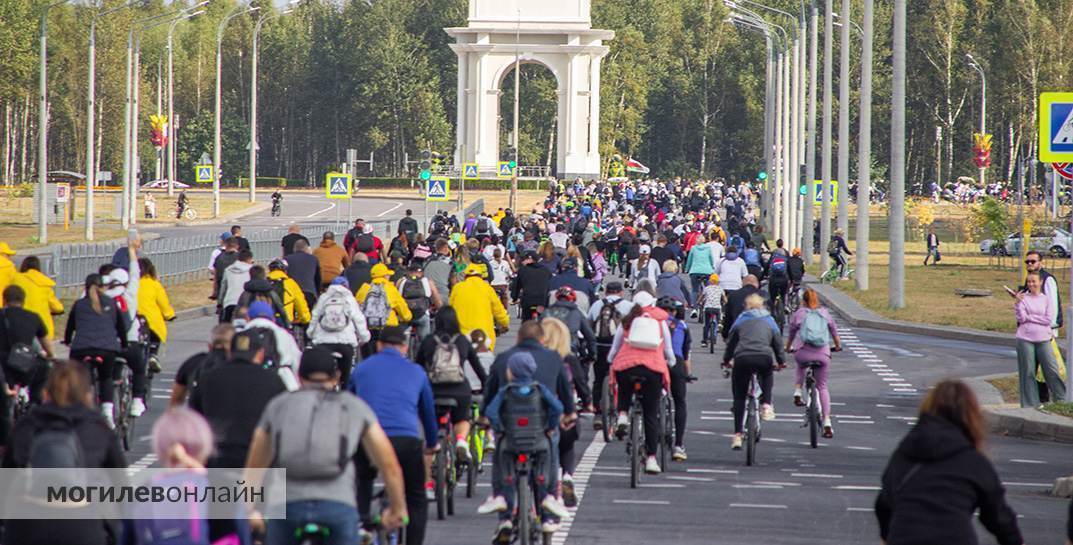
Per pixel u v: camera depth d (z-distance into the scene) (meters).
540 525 41.09
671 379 59.09
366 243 84.94
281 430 28.19
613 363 54.50
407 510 36.78
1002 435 72.06
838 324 133.38
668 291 83.31
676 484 54.84
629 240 173.00
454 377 46.94
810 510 49.41
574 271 78.00
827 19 195.50
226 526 29.89
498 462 40.72
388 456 28.88
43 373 52.47
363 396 36.59
